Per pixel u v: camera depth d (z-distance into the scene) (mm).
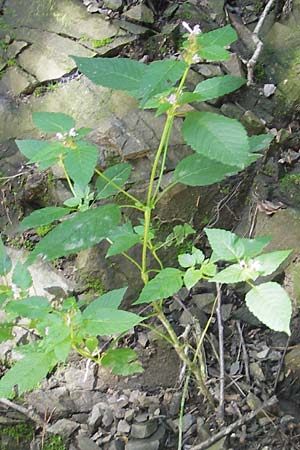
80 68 1575
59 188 2398
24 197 2451
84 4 2701
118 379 2184
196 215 2432
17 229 2430
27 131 2539
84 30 2645
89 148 1483
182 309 2322
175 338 1996
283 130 2559
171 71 1419
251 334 2318
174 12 2699
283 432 2061
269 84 2641
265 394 2160
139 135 2416
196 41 1469
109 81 1562
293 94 2623
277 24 2764
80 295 2295
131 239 1792
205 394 2076
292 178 2508
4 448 2033
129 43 2605
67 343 1596
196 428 2092
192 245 2412
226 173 1704
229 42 1474
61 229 1581
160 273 1700
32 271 2320
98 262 2303
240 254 1635
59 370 2170
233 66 2598
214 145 1448
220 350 2205
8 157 2508
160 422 2104
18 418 2078
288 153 2570
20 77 2629
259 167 2516
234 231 2484
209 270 1685
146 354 2232
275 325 1519
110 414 2107
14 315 1881
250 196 2498
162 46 2631
